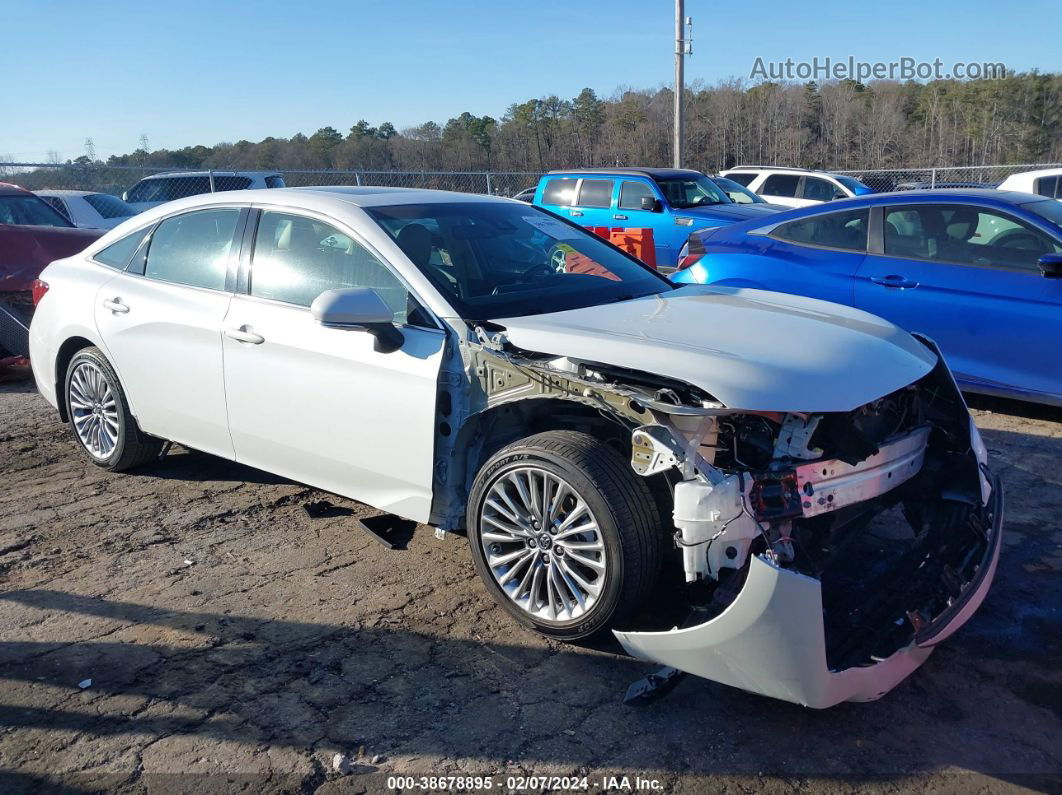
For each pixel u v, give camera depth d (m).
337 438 3.86
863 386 3.02
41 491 4.96
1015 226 5.78
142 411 4.79
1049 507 4.51
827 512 2.98
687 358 3.01
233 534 4.35
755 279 6.80
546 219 4.69
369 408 3.70
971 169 20.83
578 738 2.78
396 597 3.69
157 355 4.58
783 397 2.85
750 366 2.97
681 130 20.62
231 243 4.40
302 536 4.32
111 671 3.15
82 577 3.90
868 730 2.81
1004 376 5.75
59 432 6.14
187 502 4.77
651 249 9.71
